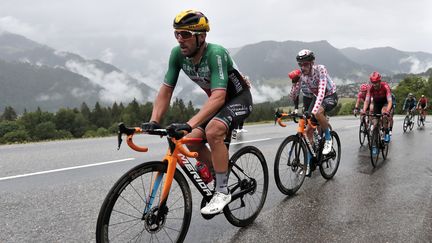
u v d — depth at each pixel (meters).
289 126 14.43
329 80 4.68
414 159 6.02
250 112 2.84
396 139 9.03
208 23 2.43
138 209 2.64
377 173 4.91
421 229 2.86
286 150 3.76
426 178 4.61
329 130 4.36
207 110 2.36
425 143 8.17
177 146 2.34
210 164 2.80
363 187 4.14
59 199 3.58
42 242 2.57
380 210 3.31
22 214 3.13
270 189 4.03
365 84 7.89
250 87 3.04
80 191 3.87
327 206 3.43
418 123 13.44
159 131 2.16
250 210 3.11
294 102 4.95
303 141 4.04
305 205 3.46
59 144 8.09
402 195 3.81
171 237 2.55
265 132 11.12
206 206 2.60
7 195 3.70
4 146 7.70
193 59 2.55
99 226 2.01
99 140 9.08
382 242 2.62
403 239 2.67
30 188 3.97
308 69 4.42
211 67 2.49
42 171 4.86
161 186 2.34
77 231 2.78
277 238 2.69
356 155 6.45
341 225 2.95
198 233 2.77
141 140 8.82
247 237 2.70
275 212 3.26
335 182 4.38
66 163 5.48
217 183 2.65
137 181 2.25
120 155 6.33
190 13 2.33
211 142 2.56
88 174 4.70
